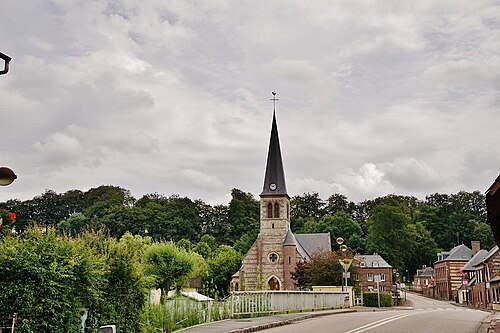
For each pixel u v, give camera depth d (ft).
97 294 45.29
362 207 523.70
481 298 230.48
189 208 413.80
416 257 411.54
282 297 106.01
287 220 290.56
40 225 44.50
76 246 44.73
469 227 417.49
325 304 128.26
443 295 327.26
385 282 332.39
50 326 40.50
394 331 64.85
